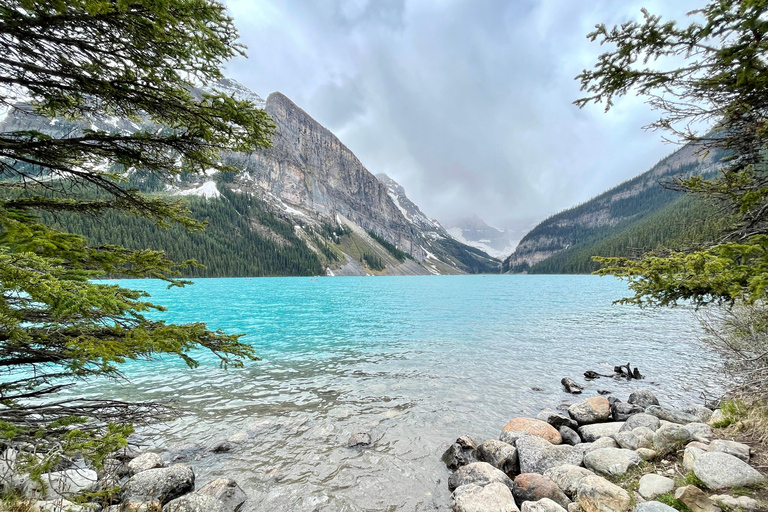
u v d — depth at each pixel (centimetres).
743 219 561
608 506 507
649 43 393
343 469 766
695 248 583
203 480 720
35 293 249
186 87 427
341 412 1064
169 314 3102
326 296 5206
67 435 317
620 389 1281
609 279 11212
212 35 370
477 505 552
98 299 280
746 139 492
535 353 1777
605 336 2212
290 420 1004
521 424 924
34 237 307
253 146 475
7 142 365
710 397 1156
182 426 955
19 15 316
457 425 988
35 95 396
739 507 420
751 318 757
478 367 1533
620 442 746
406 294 5784
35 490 425
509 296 5409
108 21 332
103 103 419
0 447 308
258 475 741
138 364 1555
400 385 1303
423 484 714
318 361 1623
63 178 421
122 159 451
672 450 648
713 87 413
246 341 2055
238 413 1047
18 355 347
